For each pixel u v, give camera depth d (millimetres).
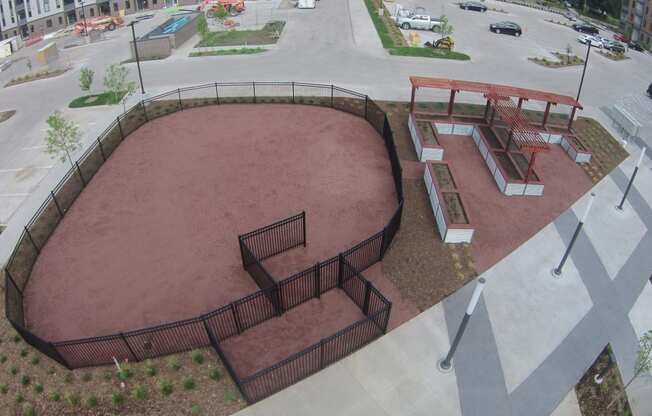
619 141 28000
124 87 33438
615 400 13555
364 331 15250
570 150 25828
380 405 13359
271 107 29906
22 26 56688
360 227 19578
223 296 16422
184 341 14781
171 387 13633
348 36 43969
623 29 58344
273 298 15398
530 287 17391
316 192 21672
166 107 30172
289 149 25094
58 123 23328
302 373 14000
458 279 17516
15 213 21328
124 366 14023
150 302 16219
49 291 16812
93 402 13273
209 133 26844
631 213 21656
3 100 34406
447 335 15414
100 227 19719
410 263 18109
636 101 33938
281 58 38406
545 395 13781
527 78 36781
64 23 61812
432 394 13688
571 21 57969
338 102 30625
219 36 44812
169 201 21156
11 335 15305
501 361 14688
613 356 14914
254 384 13625
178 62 38344
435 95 32219
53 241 19078
